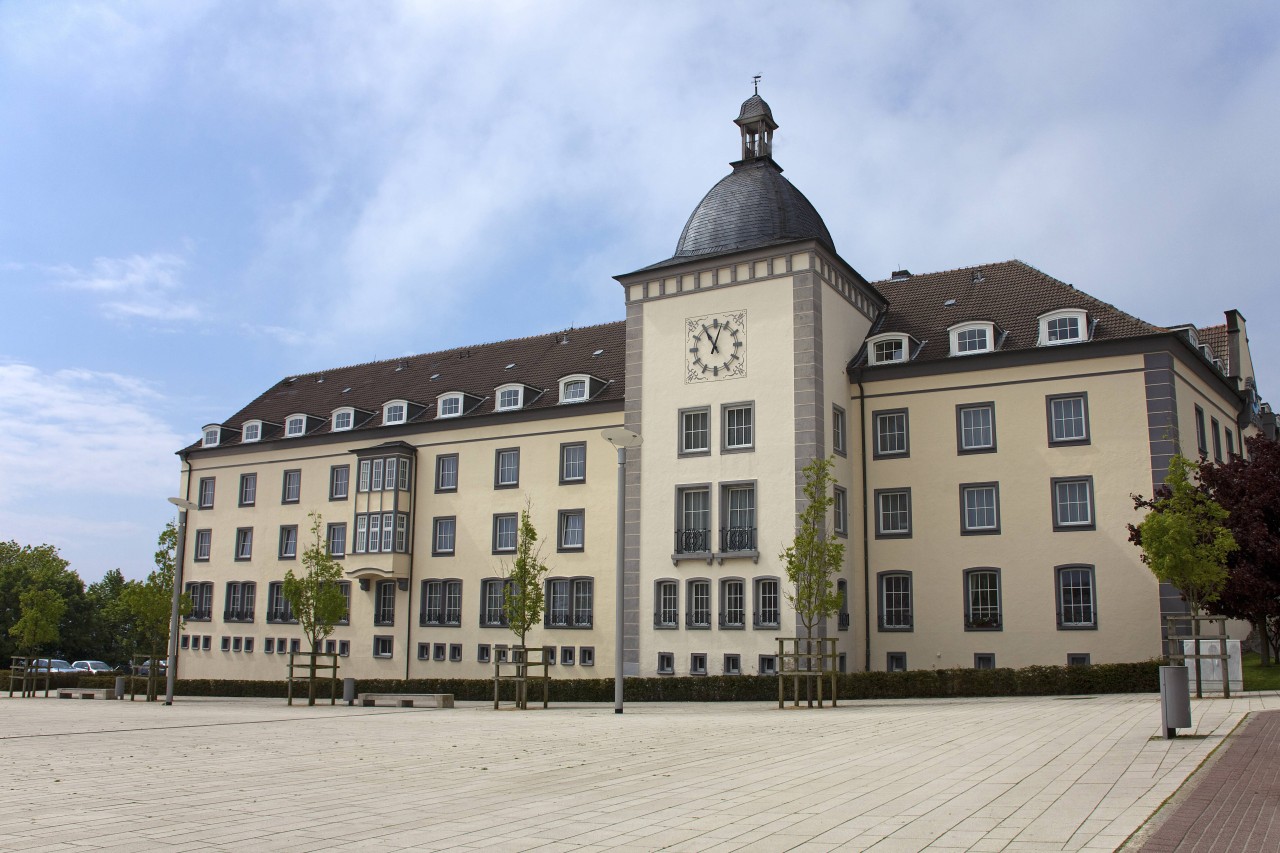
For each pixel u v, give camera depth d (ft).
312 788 39.99
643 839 29.63
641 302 128.06
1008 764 43.04
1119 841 27.66
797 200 128.26
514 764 47.01
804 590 95.76
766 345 118.21
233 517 173.88
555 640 136.15
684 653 117.91
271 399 188.14
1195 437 113.60
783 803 35.22
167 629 150.20
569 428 140.67
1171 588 102.99
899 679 102.32
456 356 173.06
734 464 118.11
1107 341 109.50
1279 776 37.19
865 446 121.90
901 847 27.99
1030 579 110.52
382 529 152.35
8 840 29.96
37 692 153.48
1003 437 114.11
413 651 149.07
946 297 131.13
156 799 37.42
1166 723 48.80
